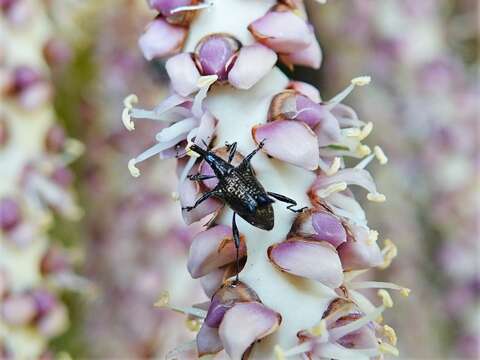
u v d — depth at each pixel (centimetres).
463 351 21
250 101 10
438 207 21
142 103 19
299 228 10
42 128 16
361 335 10
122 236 18
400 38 20
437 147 21
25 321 15
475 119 21
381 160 10
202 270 10
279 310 10
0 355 15
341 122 11
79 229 18
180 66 10
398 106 21
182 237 18
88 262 18
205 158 10
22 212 16
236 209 10
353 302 10
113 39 19
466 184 21
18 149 16
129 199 18
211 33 10
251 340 10
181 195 10
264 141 10
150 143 18
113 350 18
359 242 10
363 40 20
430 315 21
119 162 19
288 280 10
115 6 19
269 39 10
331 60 21
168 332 18
